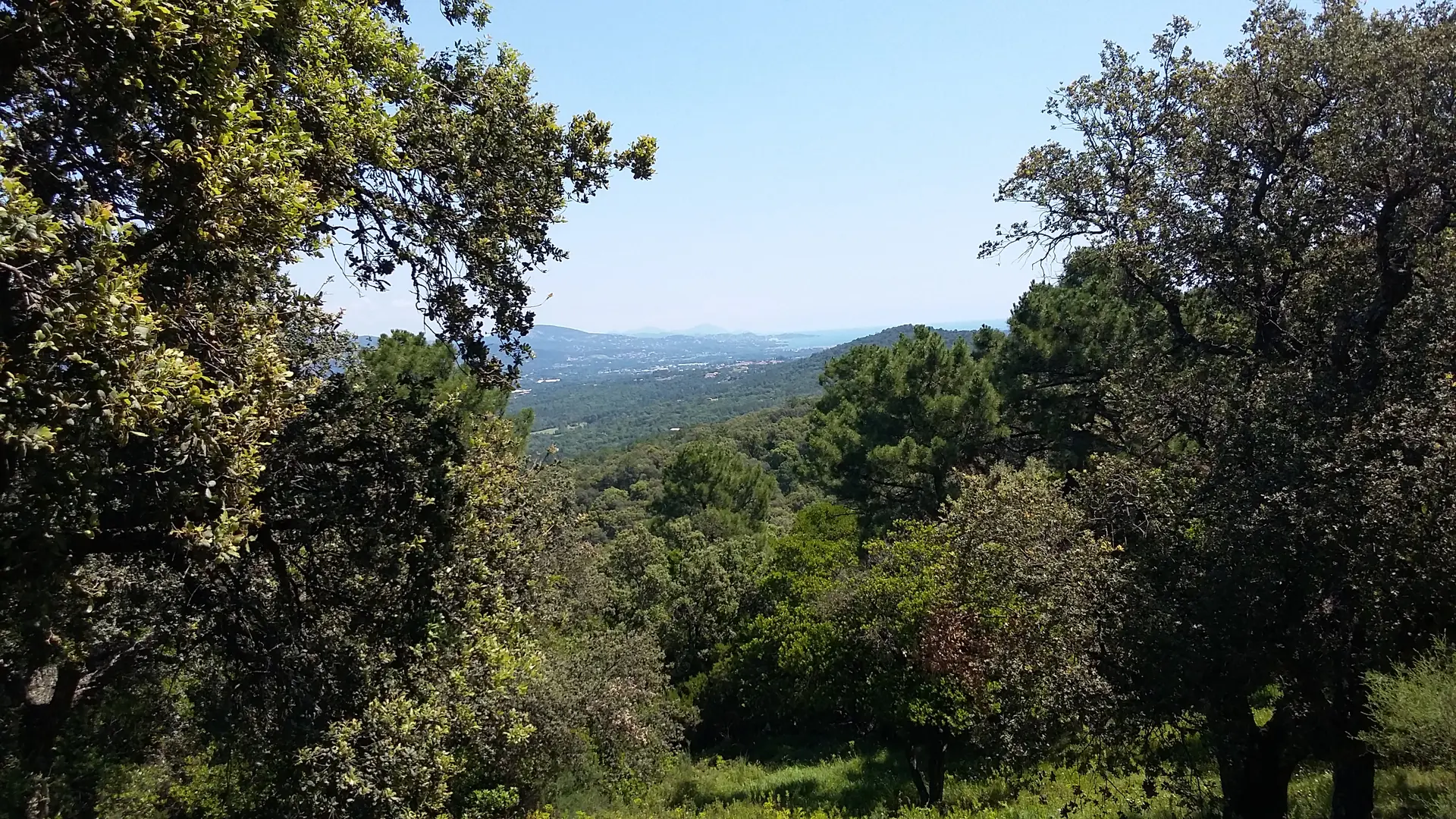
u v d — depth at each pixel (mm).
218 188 4219
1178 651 6504
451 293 7629
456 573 7293
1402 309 7539
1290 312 8656
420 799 6898
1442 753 5668
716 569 24562
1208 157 8555
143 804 8672
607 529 58438
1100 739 7410
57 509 3914
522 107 7543
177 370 3773
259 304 5688
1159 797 8938
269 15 4723
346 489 6820
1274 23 8766
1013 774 10883
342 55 5957
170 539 5207
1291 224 8148
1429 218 7512
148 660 7438
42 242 3377
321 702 6535
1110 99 9523
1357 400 6754
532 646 8305
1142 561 7207
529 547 9336
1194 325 10250
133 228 4152
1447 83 6984
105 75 4016
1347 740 6566
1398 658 6336
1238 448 7031
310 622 6984
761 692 19344
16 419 3342
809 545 19688
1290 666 6562
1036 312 19375
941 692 10711
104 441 3939
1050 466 19672
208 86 4289
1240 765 7355
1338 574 6113
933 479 20984
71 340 3418
